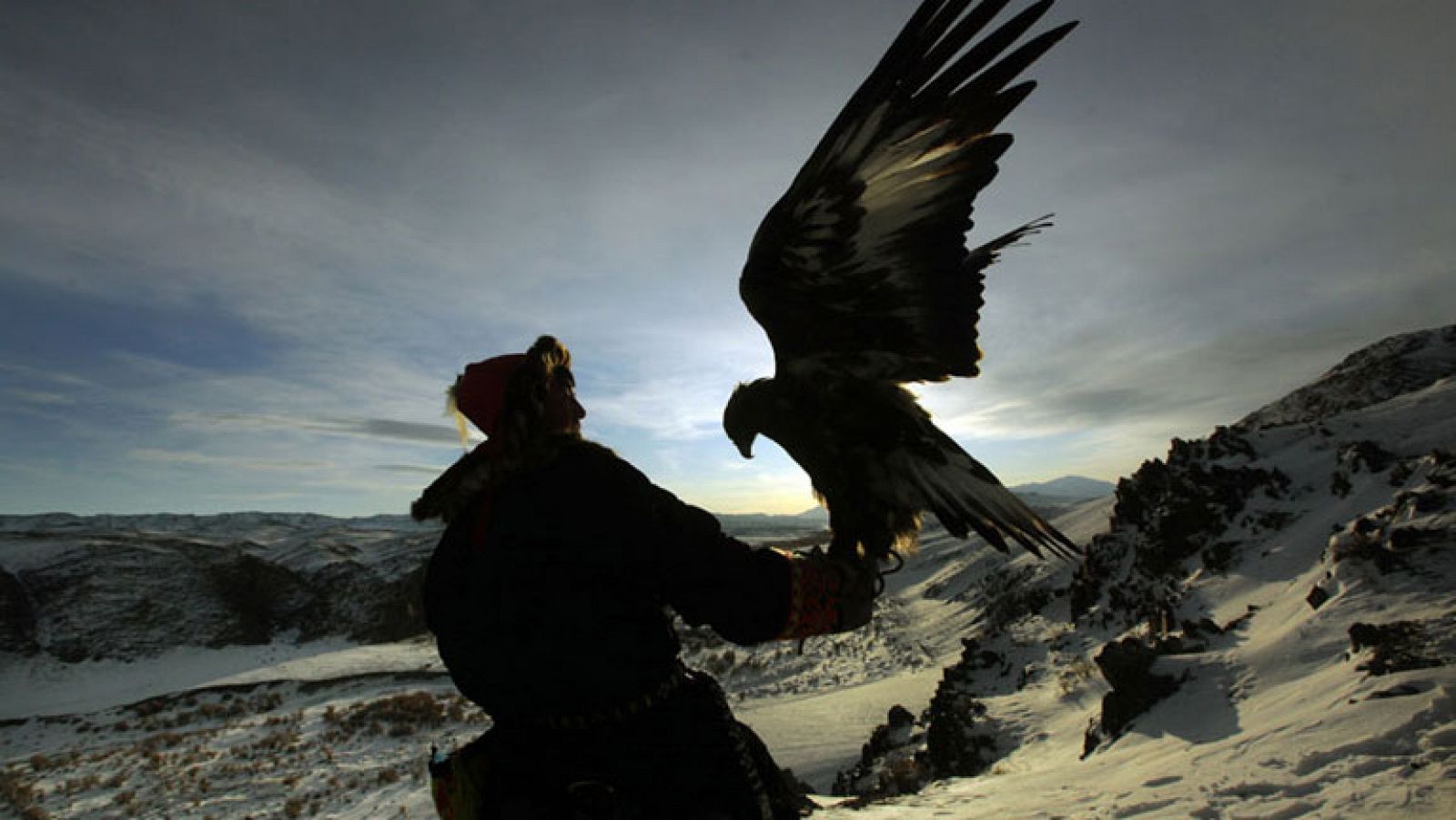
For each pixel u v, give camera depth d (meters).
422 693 51.00
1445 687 8.43
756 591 1.80
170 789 33.25
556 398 1.95
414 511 2.03
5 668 83.94
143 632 92.75
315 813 28.45
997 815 9.32
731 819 1.82
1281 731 9.38
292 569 106.12
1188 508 31.41
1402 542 16.89
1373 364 67.44
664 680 1.86
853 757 30.28
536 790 1.80
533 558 1.77
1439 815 5.67
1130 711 15.95
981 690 31.11
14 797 33.44
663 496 1.86
